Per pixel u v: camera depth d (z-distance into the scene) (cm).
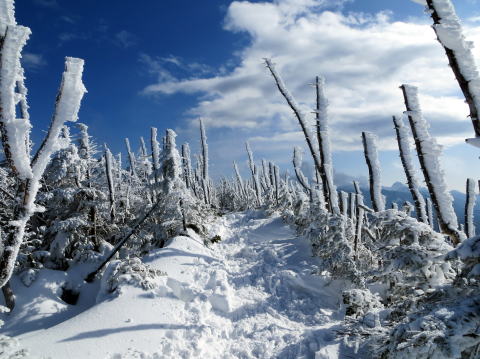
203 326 881
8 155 257
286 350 789
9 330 1053
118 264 1134
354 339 647
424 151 523
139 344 761
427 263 648
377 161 912
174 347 778
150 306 935
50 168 1437
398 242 785
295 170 2030
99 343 741
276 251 1634
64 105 263
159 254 1418
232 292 1177
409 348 397
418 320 407
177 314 932
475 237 432
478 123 326
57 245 1430
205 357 776
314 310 1039
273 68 1320
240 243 1995
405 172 761
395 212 786
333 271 1180
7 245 274
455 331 367
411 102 531
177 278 1200
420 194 755
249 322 974
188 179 3303
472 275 417
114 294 990
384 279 777
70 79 258
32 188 272
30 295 1223
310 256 1475
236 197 5081
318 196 1535
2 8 234
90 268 1440
